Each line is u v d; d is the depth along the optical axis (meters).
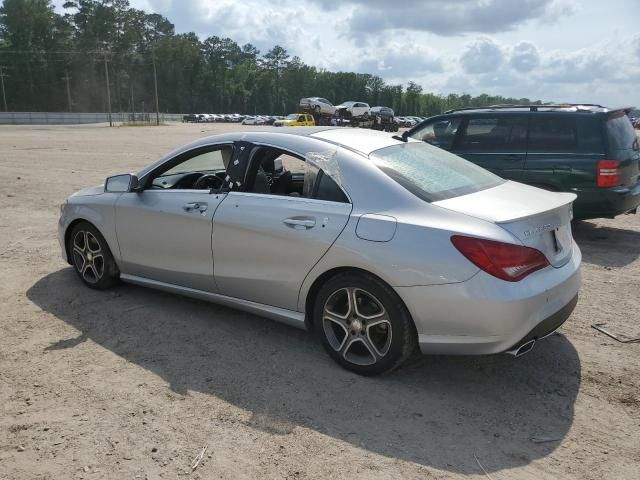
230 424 3.17
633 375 3.77
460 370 3.83
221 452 2.92
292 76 145.25
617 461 2.88
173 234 4.52
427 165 4.07
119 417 3.22
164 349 4.10
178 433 3.08
